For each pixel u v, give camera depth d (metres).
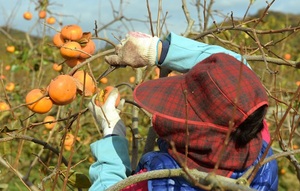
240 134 1.45
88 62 1.95
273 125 4.05
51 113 4.38
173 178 1.52
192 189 1.50
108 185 1.64
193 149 1.49
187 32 2.50
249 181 1.37
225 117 1.43
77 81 1.96
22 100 4.64
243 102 1.42
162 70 2.00
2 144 3.32
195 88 1.50
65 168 2.12
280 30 2.22
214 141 1.46
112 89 1.85
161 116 1.51
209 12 2.86
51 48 4.77
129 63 1.78
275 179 1.65
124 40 1.80
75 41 2.16
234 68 1.48
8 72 5.65
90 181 2.08
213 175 1.32
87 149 4.61
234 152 1.47
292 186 5.11
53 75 4.82
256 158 1.53
